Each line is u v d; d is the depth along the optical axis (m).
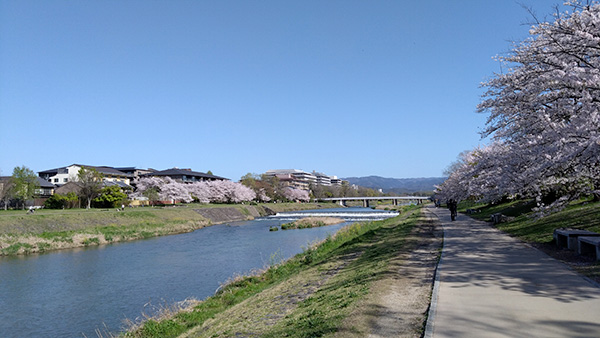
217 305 13.95
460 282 8.57
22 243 32.22
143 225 47.16
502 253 12.12
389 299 7.71
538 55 13.89
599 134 10.41
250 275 18.67
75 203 64.44
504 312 6.36
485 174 16.50
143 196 83.19
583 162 11.62
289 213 92.06
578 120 11.19
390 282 9.07
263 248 32.50
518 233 17.02
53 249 33.06
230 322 10.30
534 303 6.75
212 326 10.73
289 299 11.12
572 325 5.62
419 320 6.38
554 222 17.23
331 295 9.52
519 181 13.15
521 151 13.23
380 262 12.16
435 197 71.88
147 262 26.92
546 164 11.62
